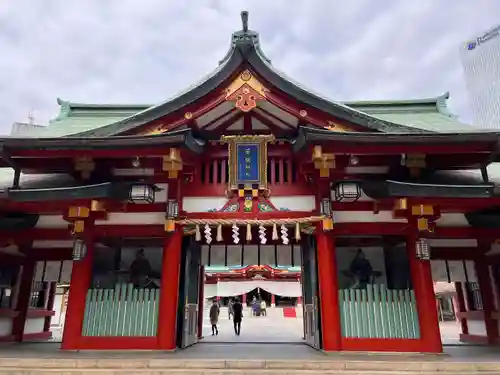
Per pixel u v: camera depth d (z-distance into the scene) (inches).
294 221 467.8
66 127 671.8
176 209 478.0
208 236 469.4
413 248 472.7
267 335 796.6
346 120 470.6
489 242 529.0
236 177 490.3
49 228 521.0
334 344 436.8
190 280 543.2
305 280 571.2
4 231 516.7
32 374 358.3
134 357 395.9
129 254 585.9
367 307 461.4
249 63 480.1
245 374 352.8
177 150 458.3
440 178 508.7
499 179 502.6
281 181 504.4
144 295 476.1
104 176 507.2
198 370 357.7
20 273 635.5
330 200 474.6
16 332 626.8
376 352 437.7
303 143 454.3
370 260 558.3
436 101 769.6
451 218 514.9
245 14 484.4
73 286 468.8
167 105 480.4
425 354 431.5
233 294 1711.4
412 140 439.2
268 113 512.7
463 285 683.4
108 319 466.9
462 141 436.8
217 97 482.9
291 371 356.2
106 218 492.1
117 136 455.2
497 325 583.5
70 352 438.3
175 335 459.8
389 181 447.2
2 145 452.4
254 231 544.4
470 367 363.9
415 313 457.7
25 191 456.8
